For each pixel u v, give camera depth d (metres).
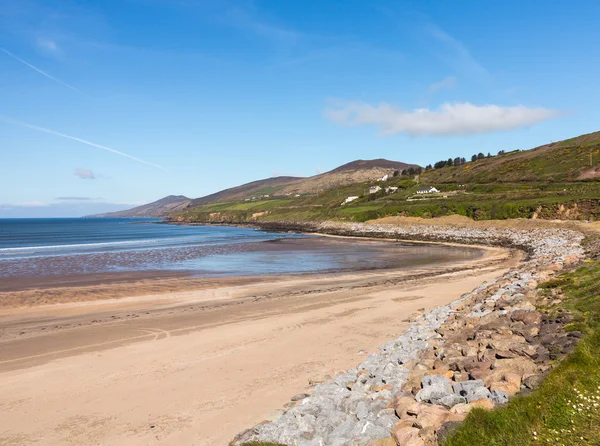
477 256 43.22
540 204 60.97
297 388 10.44
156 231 118.50
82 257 44.53
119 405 9.74
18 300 22.36
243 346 13.98
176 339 14.88
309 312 18.73
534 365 8.00
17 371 11.97
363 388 9.07
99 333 15.82
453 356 9.89
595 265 17.25
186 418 9.02
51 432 8.59
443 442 5.79
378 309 19.14
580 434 5.40
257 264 38.09
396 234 71.50
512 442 5.49
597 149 88.25
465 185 100.06
